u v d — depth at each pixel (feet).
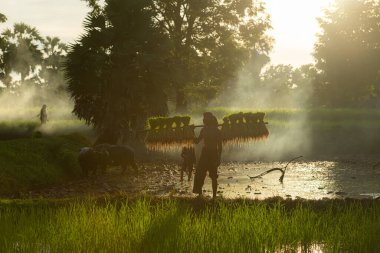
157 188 57.93
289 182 63.00
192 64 149.28
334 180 65.31
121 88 95.66
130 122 98.02
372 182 62.95
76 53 95.40
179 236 23.29
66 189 57.82
